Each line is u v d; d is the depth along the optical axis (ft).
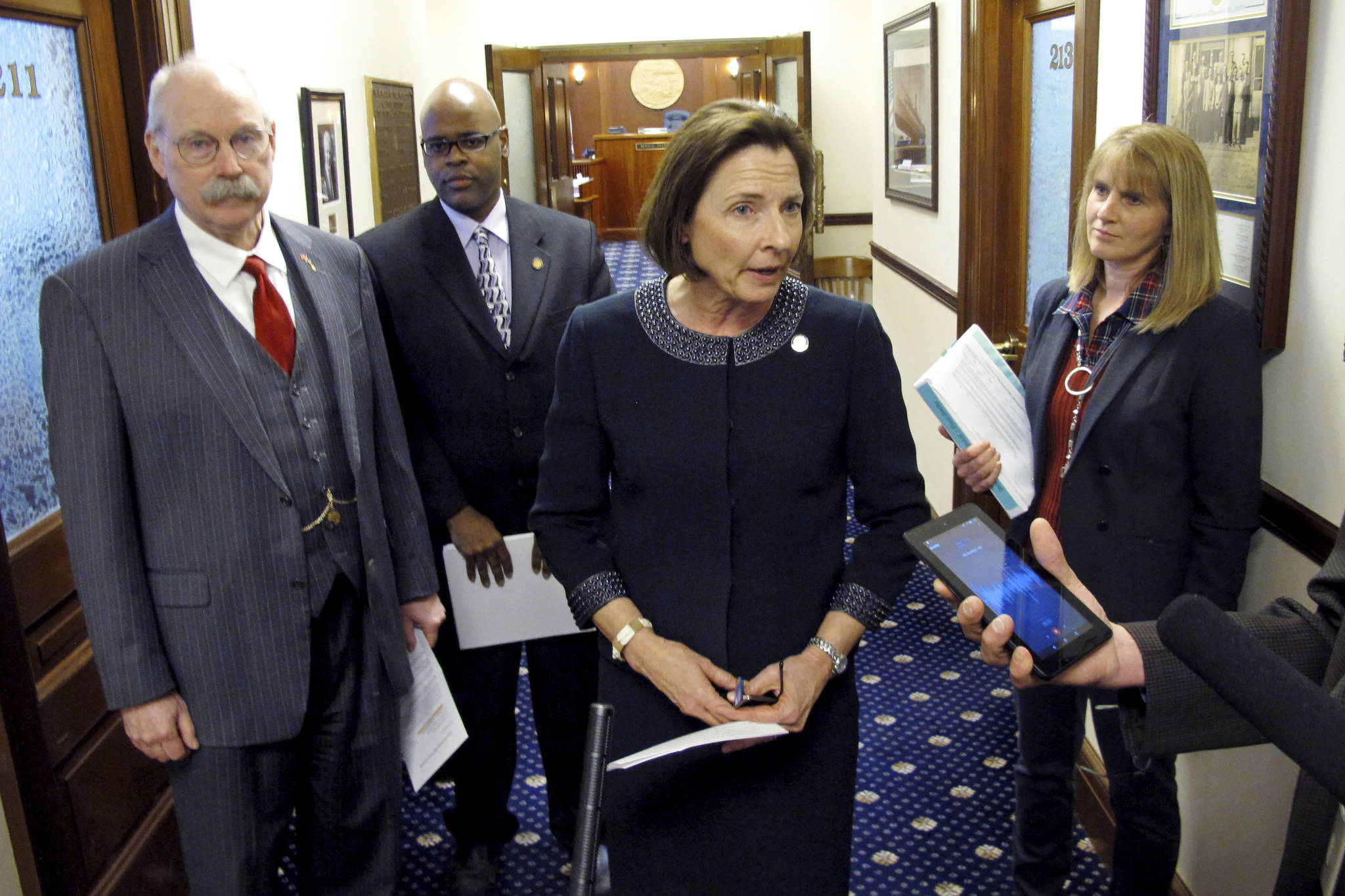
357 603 6.59
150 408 5.72
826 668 4.98
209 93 5.60
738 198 4.60
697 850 5.08
